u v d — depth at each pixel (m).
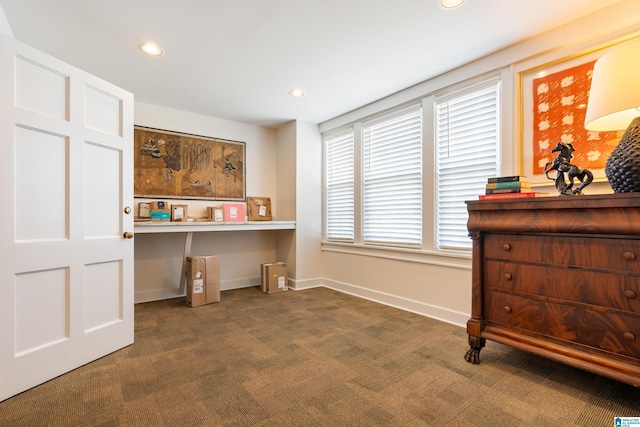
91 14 1.92
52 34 2.14
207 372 1.87
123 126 2.27
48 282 1.80
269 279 3.85
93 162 2.06
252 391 1.66
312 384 1.73
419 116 3.06
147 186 3.51
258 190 4.35
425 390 1.67
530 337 1.78
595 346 1.55
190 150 3.79
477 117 2.60
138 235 3.50
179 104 3.52
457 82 2.69
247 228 3.65
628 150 1.47
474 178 2.62
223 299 3.57
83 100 1.99
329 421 1.42
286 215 4.25
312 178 4.21
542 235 1.74
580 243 1.60
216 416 1.45
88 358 1.99
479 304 1.98
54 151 1.83
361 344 2.28
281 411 1.49
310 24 2.05
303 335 2.46
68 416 1.45
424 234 2.98
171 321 2.81
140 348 2.22
